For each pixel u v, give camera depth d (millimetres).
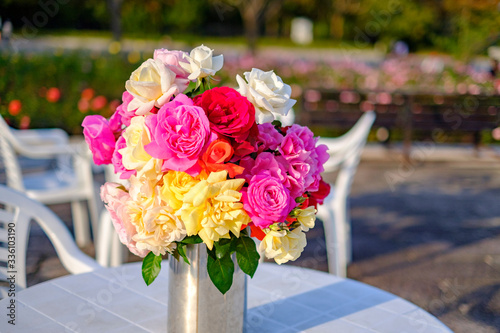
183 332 1338
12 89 6938
